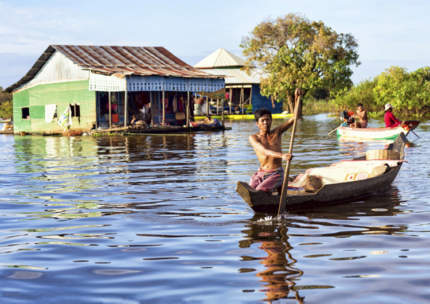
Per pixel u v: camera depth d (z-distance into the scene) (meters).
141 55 33.16
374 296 3.67
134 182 9.41
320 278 4.07
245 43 46.28
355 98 41.66
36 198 7.95
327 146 16.98
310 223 6.00
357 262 4.46
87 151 16.69
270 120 7.04
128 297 3.75
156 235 5.57
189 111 30.78
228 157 13.64
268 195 6.40
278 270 4.29
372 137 19.45
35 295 3.83
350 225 5.86
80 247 5.16
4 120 50.31
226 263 4.52
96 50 31.34
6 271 4.42
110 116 26.94
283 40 44.84
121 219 6.38
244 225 5.95
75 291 3.90
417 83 38.12
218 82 30.36
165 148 17.08
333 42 43.22
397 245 4.98
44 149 18.27
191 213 6.63
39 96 31.23
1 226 6.14
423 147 15.16
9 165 12.80
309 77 42.78
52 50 29.81
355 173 8.34
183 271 4.33
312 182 8.27
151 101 28.81
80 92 28.72
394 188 8.20
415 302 3.54
